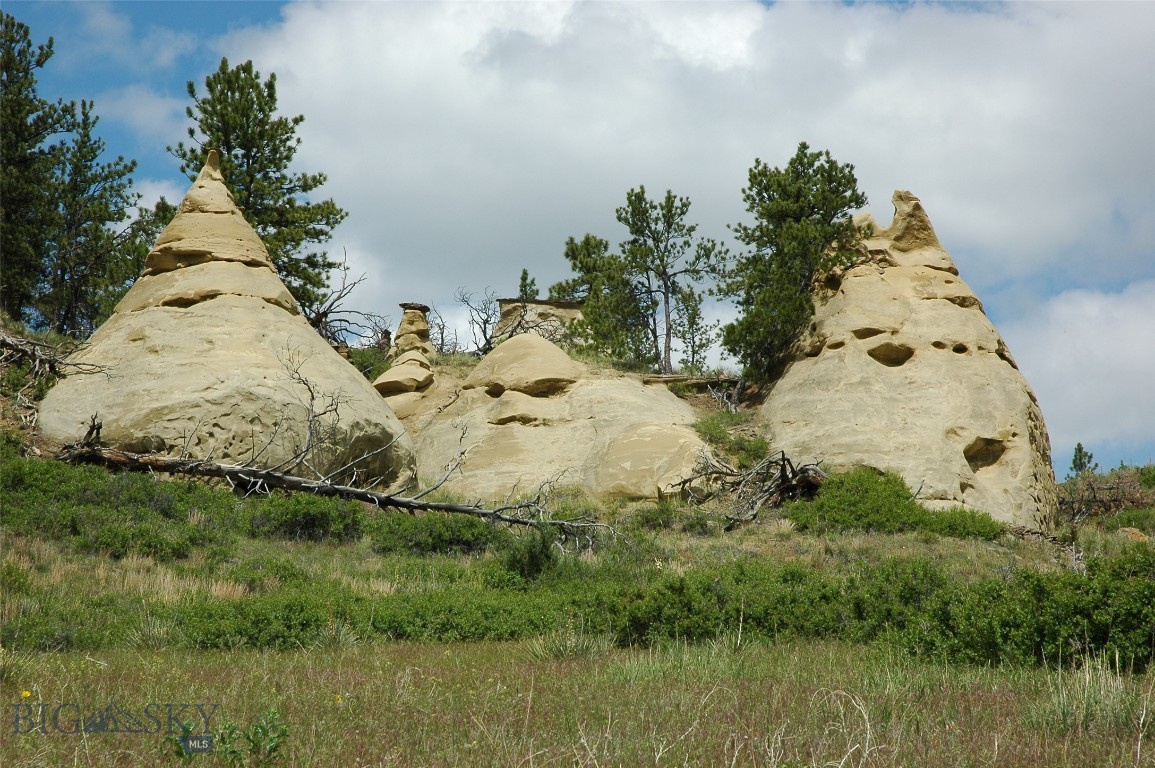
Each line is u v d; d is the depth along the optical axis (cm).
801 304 4231
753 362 4394
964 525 3112
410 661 1292
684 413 4169
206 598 1806
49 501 2355
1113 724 784
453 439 3966
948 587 1546
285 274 4391
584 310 4900
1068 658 1137
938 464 3506
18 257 4306
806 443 3672
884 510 3145
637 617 1545
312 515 2627
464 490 3684
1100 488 4600
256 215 4322
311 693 936
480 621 1670
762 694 933
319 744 716
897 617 1492
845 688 970
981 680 1052
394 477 3372
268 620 1552
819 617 1545
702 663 1133
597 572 2341
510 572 2253
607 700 903
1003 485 3616
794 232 4312
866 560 2630
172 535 2280
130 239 4441
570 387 4128
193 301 3341
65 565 1964
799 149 4559
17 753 685
